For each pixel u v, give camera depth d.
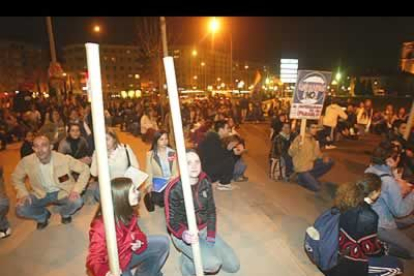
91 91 1.49
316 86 6.23
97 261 2.41
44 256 3.91
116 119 18.25
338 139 12.80
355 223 2.64
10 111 15.92
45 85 49.34
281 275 3.53
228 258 3.27
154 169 4.93
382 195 3.46
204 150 6.21
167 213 3.03
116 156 4.48
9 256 3.92
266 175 7.47
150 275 3.08
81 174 4.55
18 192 4.25
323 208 5.43
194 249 1.96
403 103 27.09
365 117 14.45
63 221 4.79
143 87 42.72
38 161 4.33
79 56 90.94
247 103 21.77
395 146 3.72
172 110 1.78
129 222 2.68
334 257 2.76
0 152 10.90
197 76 92.75
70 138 5.68
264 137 14.05
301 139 6.33
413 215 4.13
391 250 3.51
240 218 4.98
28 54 66.56
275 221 4.88
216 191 6.28
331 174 7.58
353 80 66.62
